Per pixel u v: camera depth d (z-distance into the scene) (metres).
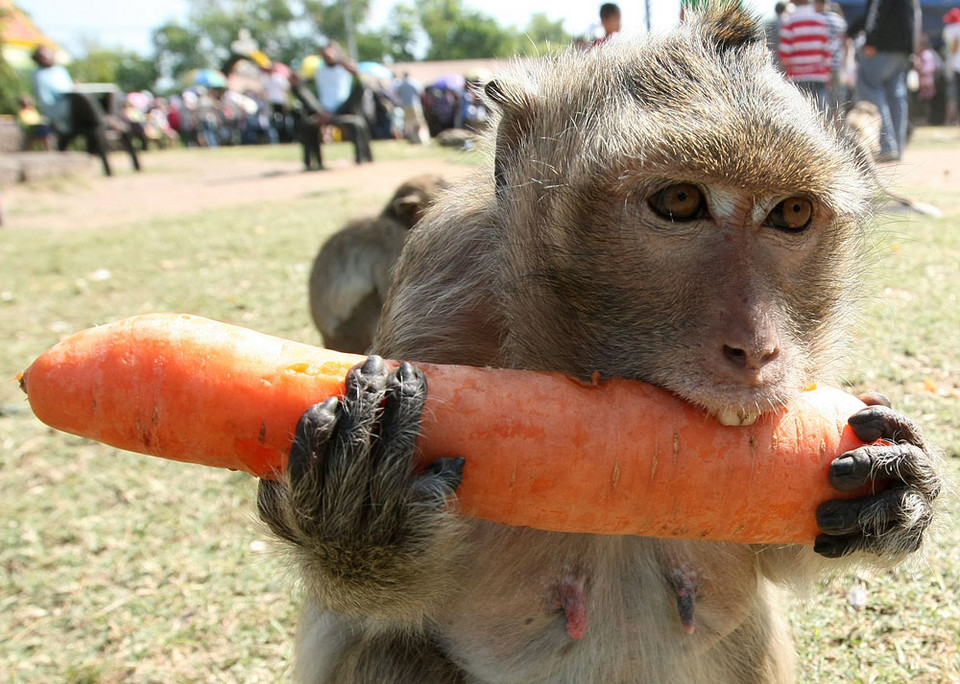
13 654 0.45
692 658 0.34
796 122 0.26
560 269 0.29
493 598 0.33
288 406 0.27
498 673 0.33
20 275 1.25
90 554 0.54
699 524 0.28
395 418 0.25
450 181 0.42
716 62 0.29
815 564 0.32
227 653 0.45
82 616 0.48
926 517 0.27
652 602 0.33
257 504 0.29
